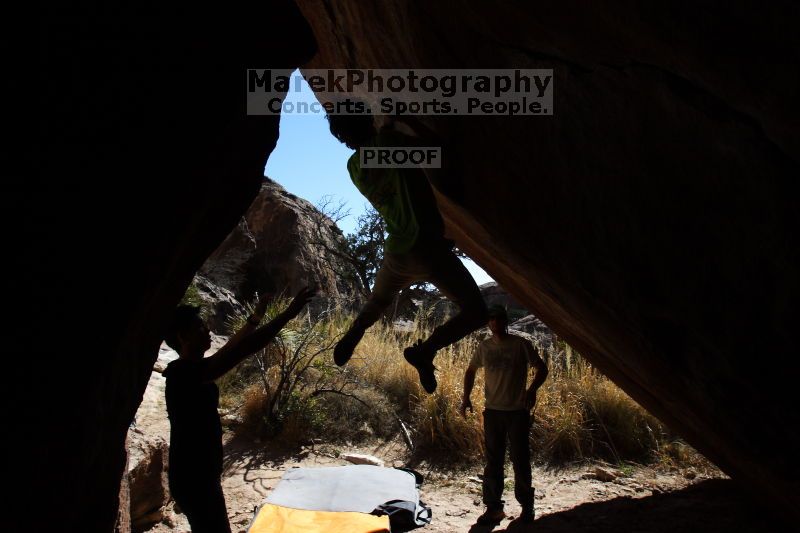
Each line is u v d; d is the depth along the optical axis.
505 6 1.60
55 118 1.14
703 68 1.19
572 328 3.78
